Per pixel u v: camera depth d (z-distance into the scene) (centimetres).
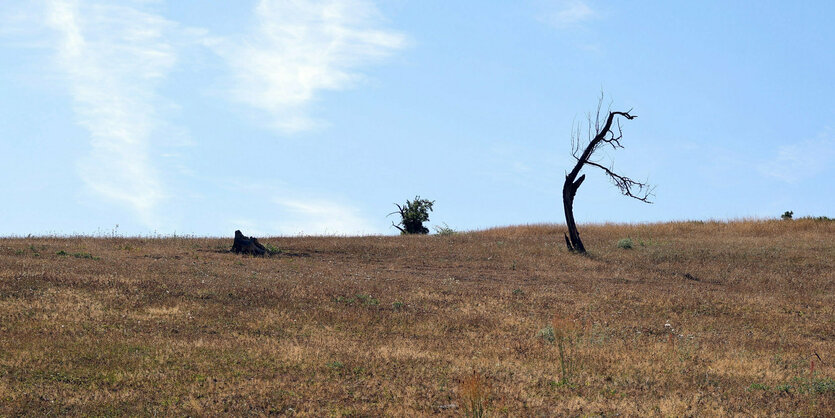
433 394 1167
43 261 2353
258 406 1091
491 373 1321
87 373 1252
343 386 1206
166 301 1900
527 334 1766
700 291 2412
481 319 1920
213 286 2122
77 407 1070
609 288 2428
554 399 1170
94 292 1931
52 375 1233
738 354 1576
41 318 1650
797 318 2041
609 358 1493
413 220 5062
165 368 1302
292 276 2438
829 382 1316
